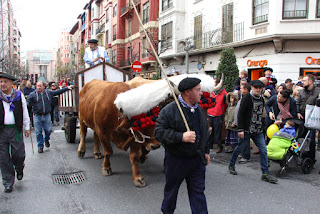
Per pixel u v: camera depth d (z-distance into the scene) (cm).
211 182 505
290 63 1377
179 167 313
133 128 403
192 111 314
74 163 630
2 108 462
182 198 434
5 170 464
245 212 386
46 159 666
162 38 2320
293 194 449
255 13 1488
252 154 712
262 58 1484
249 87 614
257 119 500
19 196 445
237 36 1603
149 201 423
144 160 617
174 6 2128
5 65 3775
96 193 455
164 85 404
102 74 766
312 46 1351
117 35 3350
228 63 1199
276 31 1350
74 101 754
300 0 1325
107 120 484
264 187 480
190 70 2098
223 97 716
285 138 543
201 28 1952
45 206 407
